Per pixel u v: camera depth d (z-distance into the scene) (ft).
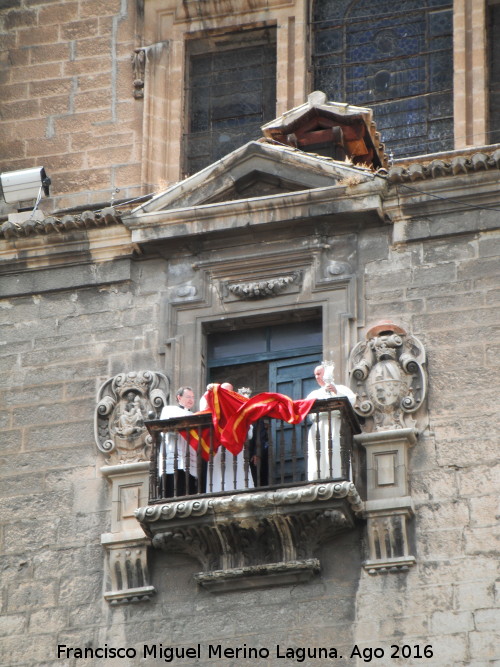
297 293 181.98
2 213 194.70
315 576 170.81
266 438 176.55
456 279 179.32
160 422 174.50
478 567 168.25
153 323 184.44
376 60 195.52
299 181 183.32
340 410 171.94
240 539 172.04
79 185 193.57
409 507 170.81
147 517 171.94
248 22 197.67
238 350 183.52
